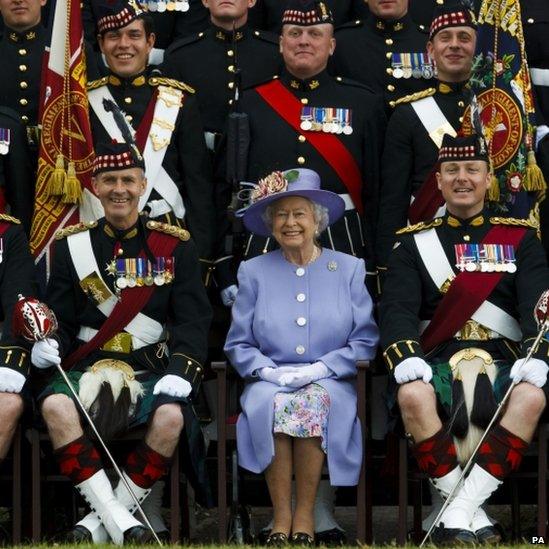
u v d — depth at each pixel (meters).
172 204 39.12
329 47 40.06
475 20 39.94
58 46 39.25
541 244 38.00
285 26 39.84
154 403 35.47
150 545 33.78
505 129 39.16
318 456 35.19
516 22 39.53
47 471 36.94
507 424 34.69
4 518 39.38
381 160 39.75
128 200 36.59
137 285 36.66
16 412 35.38
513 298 36.56
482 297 36.34
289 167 39.41
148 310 36.72
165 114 39.47
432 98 39.50
